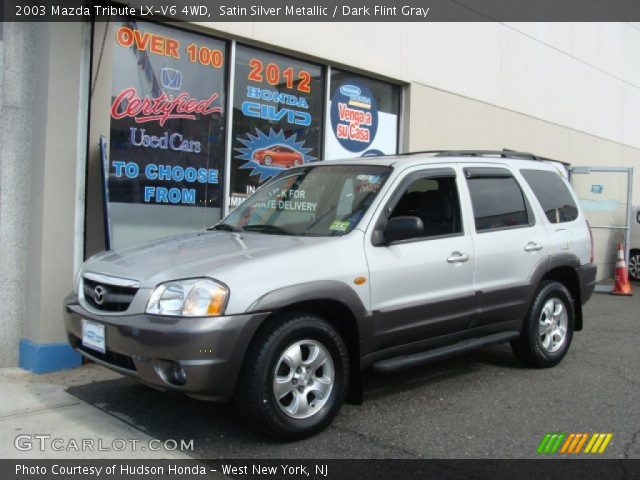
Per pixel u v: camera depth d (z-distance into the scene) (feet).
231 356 12.65
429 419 15.39
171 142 22.61
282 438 13.61
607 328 27.30
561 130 42.47
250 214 17.65
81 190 19.47
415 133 31.76
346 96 29.01
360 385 15.14
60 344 18.95
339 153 28.78
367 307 14.83
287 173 18.88
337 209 16.16
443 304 16.44
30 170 19.39
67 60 18.84
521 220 19.47
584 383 18.63
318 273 14.01
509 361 20.98
